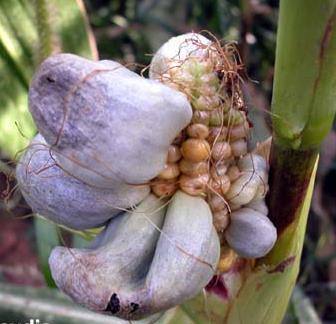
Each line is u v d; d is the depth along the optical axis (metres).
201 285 0.18
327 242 0.50
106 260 0.18
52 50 0.28
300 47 0.18
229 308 0.23
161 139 0.17
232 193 0.20
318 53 0.18
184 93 0.19
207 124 0.19
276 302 0.23
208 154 0.19
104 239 0.19
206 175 0.19
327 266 0.49
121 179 0.18
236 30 0.48
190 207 0.19
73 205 0.19
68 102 0.17
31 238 0.58
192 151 0.19
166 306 0.18
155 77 0.20
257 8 0.49
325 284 0.47
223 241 0.21
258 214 0.20
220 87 0.19
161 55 0.20
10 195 0.25
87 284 0.18
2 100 0.29
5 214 0.58
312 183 0.23
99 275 0.18
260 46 0.50
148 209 0.19
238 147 0.20
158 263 0.18
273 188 0.21
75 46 0.28
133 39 0.53
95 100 0.17
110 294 0.18
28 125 0.29
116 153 0.17
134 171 0.17
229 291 0.23
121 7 0.55
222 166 0.20
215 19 0.48
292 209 0.21
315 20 0.18
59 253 0.18
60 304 0.28
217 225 0.20
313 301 0.48
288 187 0.21
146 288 0.18
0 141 0.29
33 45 0.29
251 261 0.23
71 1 0.28
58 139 0.17
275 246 0.22
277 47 0.19
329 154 0.49
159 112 0.17
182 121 0.17
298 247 0.23
